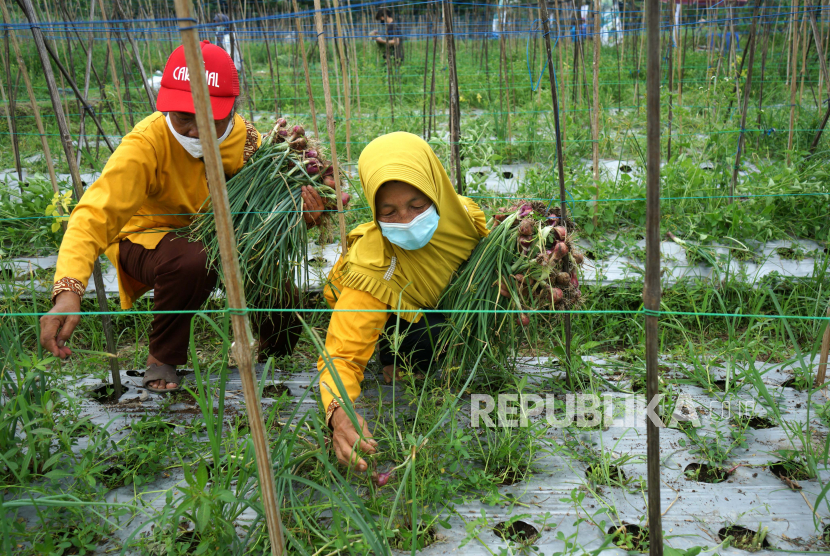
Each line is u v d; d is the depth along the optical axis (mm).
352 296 2244
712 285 3381
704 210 4156
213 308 3305
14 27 2182
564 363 2734
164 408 2568
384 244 2254
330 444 2168
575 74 6809
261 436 1450
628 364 2846
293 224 2535
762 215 3922
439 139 5426
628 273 3582
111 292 3465
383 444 2273
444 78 8930
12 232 3934
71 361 2988
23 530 1791
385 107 8430
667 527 1891
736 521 1912
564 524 1912
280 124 2703
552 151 5625
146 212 2596
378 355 2934
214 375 2844
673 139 5820
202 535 1725
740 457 2221
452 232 2363
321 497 1979
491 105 8203
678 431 2369
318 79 9492
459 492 2068
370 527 1726
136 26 8227
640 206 4145
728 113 6086
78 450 2260
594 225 4043
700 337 3139
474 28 12367
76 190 2365
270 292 2568
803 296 3299
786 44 8141
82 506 1882
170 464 2193
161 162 2416
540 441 2303
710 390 2602
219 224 1296
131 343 3295
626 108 7691
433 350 2412
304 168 2625
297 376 2848
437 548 1825
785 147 5496
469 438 2059
